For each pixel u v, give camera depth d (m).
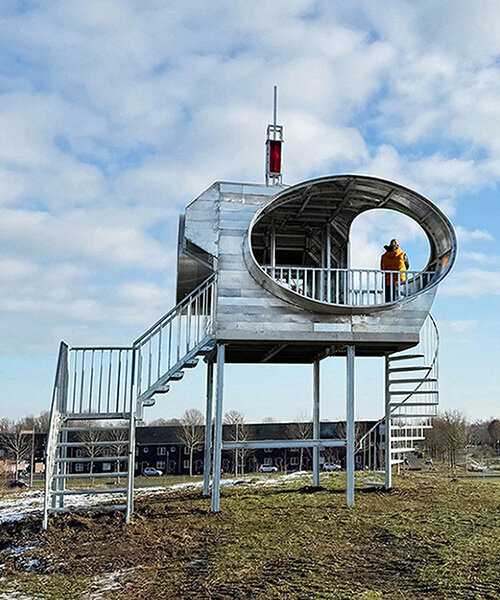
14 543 8.03
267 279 10.32
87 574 6.69
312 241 13.98
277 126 12.09
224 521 9.25
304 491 12.36
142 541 8.00
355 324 10.91
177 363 10.26
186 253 11.47
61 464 10.19
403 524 8.80
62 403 9.94
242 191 11.01
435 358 12.75
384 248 12.48
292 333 10.63
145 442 43.62
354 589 5.88
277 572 6.52
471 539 7.73
